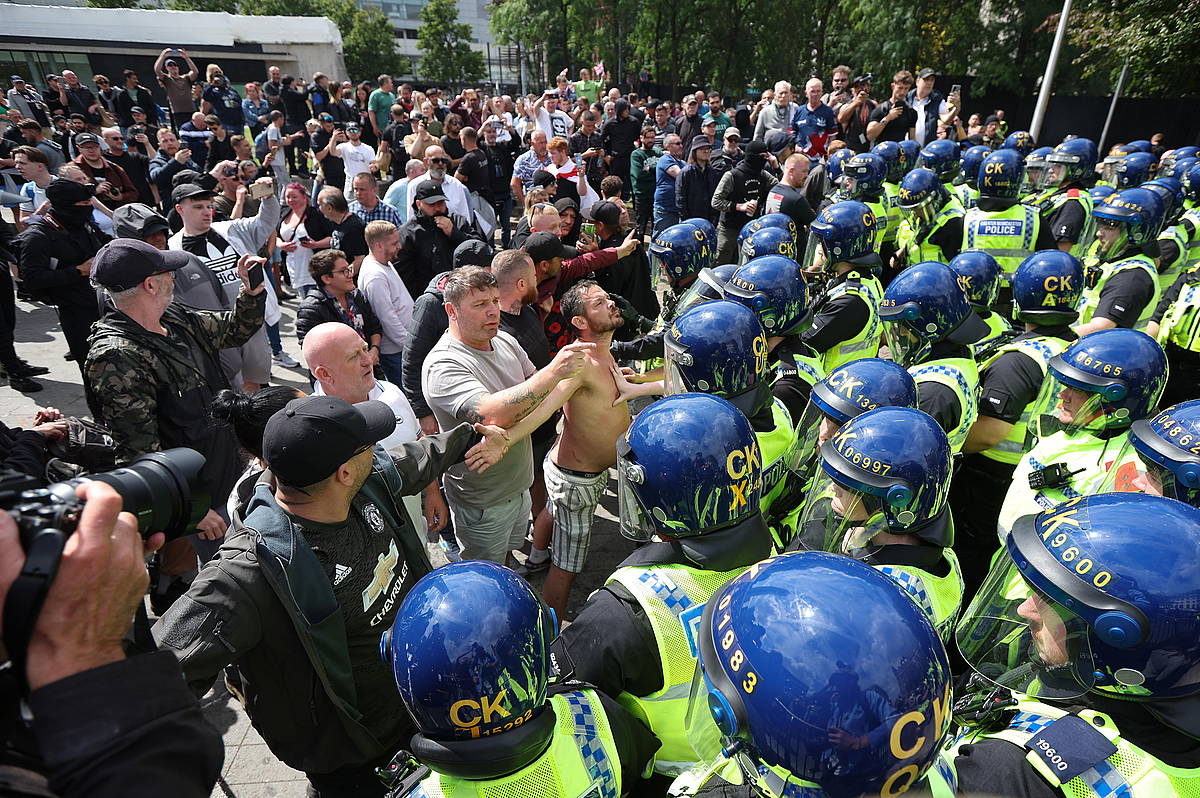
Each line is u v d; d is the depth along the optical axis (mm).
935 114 12219
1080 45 19969
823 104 11070
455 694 1274
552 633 1557
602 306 3180
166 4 53281
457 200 8125
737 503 1702
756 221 5246
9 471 1023
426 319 3834
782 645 1104
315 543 1848
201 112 13047
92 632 931
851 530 2092
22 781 836
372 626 1971
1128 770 1231
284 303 8648
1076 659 1318
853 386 2422
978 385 3098
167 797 896
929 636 1138
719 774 1463
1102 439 2416
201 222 5285
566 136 14164
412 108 16500
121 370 2932
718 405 1789
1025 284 3227
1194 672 1184
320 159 10914
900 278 3180
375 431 1922
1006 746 1335
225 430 3248
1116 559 1233
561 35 42469
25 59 22719
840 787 1073
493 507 3375
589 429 3268
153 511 1241
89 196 5363
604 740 1473
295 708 1885
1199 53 16609
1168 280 5582
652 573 1666
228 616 1668
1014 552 1411
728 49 34469
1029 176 7320
